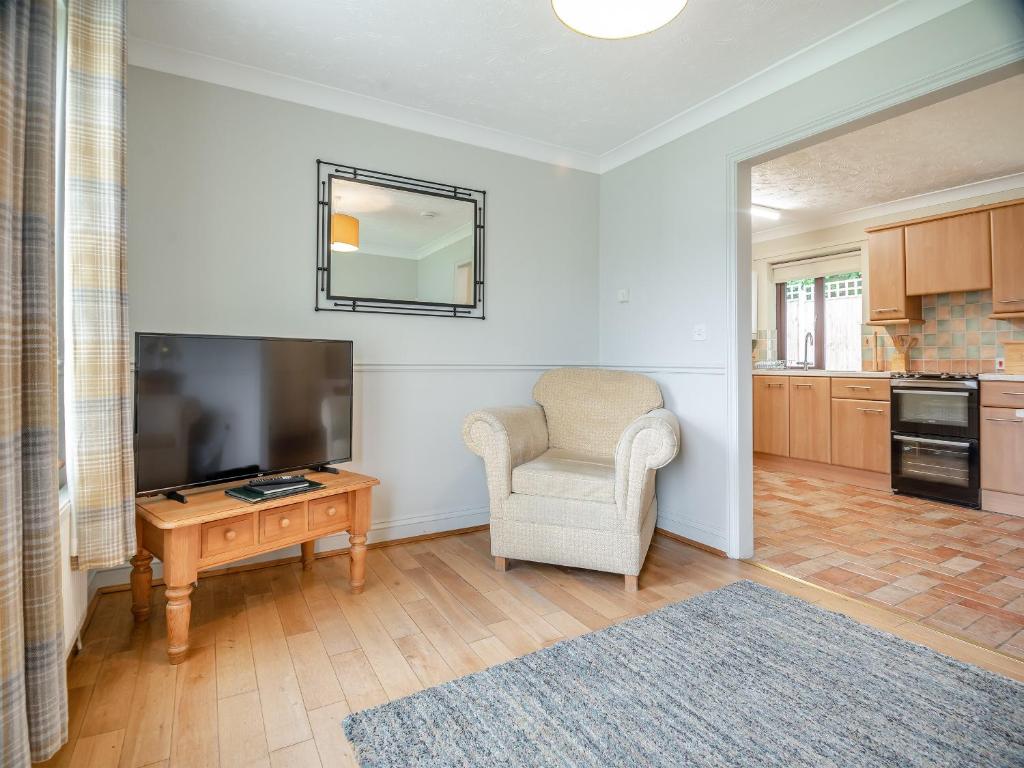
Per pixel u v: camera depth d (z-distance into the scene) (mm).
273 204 2516
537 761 1283
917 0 1914
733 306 2652
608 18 1589
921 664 1702
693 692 1554
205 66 2340
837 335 5000
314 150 2613
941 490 3736
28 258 1118
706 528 2818
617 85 2549
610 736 1369
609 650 1783
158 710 1477
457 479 3072
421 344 2932
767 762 1278
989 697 1533
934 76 1891
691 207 2887
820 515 3434
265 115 2496
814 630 1922
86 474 1553
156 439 1854
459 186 3025
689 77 2475
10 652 968
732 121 2646
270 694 1555
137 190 2227
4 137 984
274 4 1958
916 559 2650
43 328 1126
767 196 4297
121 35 1619
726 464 2695
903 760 1285
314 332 2623
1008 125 3023
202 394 1974
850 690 1563
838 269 4941
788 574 2459
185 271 2322
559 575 2457
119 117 1608
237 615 2049
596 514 2309
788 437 4727
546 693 1551
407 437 2906
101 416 1569
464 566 2564
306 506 2094
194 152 2340
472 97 2676
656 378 3127
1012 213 3605
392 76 2477
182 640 1720
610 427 2928
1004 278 3643
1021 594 2244
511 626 1967
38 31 1156
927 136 3166
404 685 1602
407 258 2873
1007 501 3436
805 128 2309
